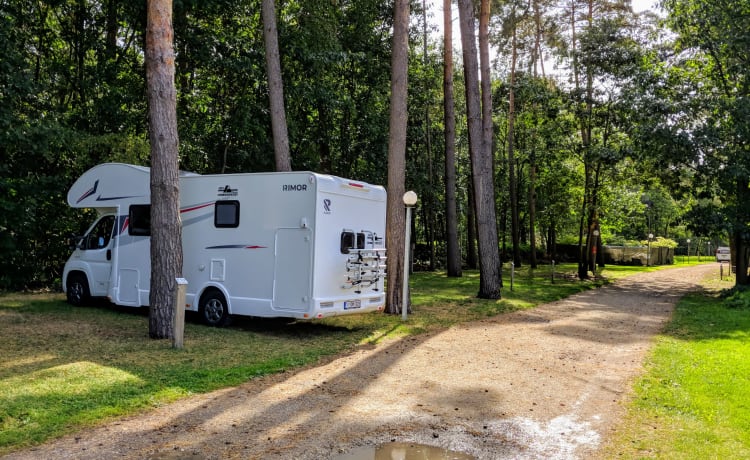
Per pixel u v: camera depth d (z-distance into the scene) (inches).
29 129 548.4
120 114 648.4
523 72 1162.6
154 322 346.9
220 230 402.9
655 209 2282.2
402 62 486.6
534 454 183.3
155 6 342.3
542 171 1235.2
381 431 202.7
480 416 221.9
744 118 704.4
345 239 395.2
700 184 797.9
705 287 901.8
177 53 686.5
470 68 637.3
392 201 490.0
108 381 247.8
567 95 999.6
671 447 187.6
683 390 257.4
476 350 349.7
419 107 1050.7
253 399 237.1
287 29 721.0
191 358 300.0
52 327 376.2
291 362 300.7
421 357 326.6
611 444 191.8
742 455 179.6
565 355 339.0
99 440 187.3
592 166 999.0
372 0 884.6
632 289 860.0
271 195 384.2
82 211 659.4
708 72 816.9
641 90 802.8
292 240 374.9
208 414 216.4
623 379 280.8
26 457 172.2
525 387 265.4
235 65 670.5
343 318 462.6
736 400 241.0
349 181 401.1
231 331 388.5
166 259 347.6
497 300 614.2
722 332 432.1
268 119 737.6
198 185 414.0
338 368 295.7
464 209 1350.9
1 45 544.1
